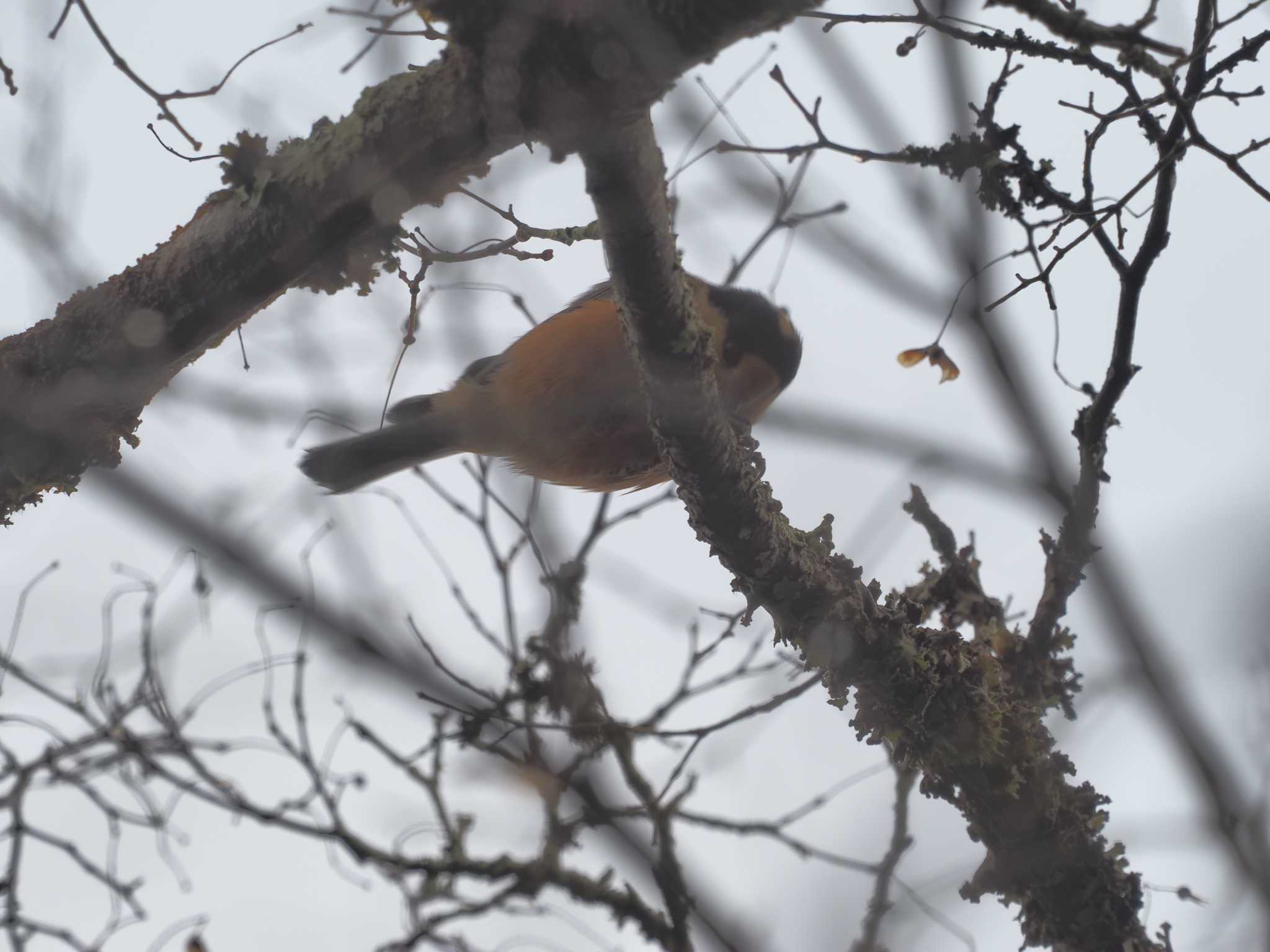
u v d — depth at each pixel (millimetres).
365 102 4809
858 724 6477
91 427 5547
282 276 5191
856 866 6504
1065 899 6199
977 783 6273
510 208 5465
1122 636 4695
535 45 4207
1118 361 5859
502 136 4602
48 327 5398
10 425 5398
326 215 4945
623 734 7551
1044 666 6574
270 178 4969
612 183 4633
